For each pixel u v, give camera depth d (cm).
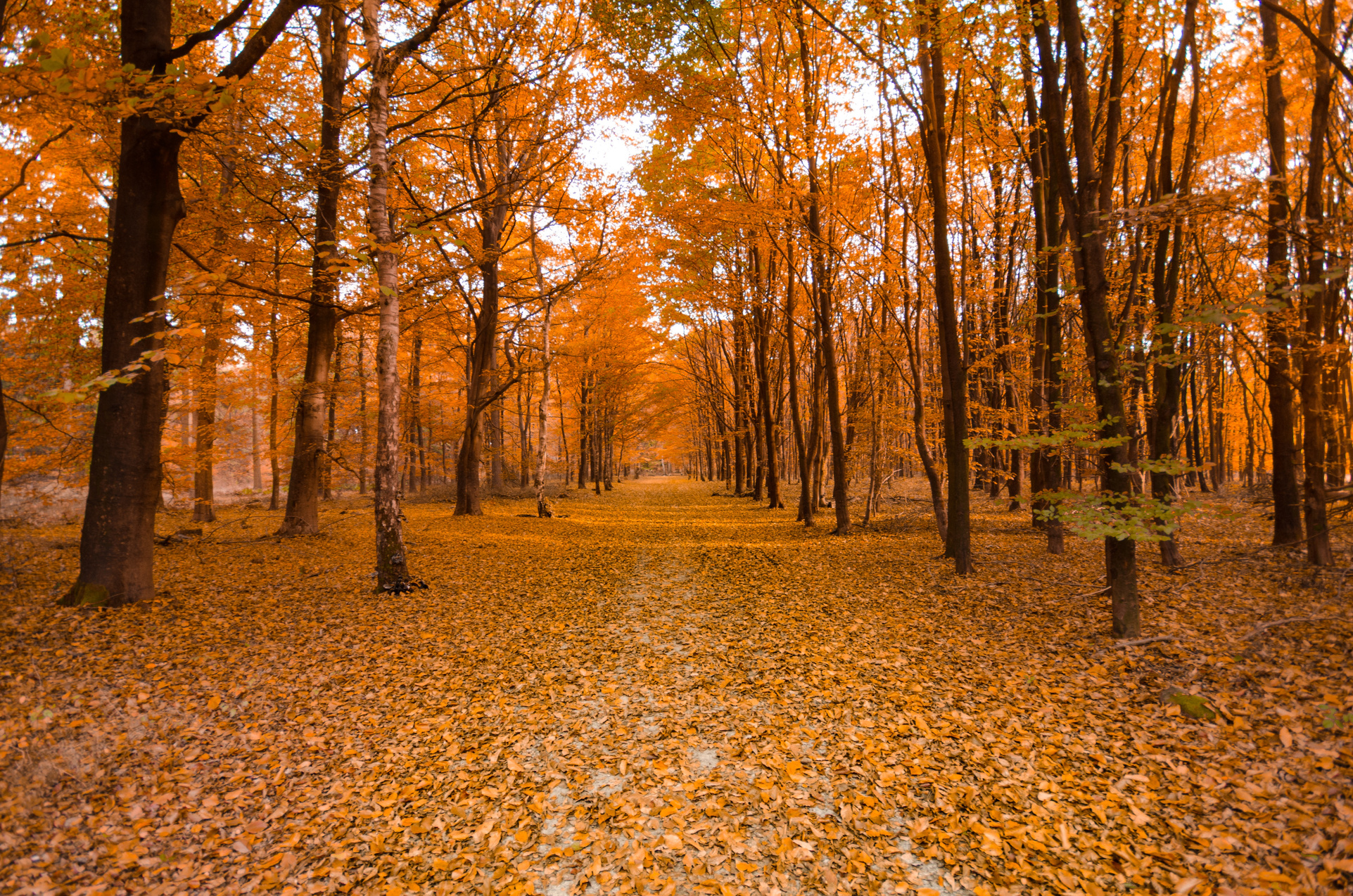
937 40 777
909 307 1181
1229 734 381
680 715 469
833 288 1531
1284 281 452
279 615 677
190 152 970
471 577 948
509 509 2125
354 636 629
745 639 656
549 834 325
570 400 3294
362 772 383
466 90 1205
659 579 993
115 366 653
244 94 909
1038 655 556
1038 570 886
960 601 756
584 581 966
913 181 1260
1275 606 605
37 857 278
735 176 1552
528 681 538
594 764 398
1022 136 1063
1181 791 331
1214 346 726
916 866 291
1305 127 932
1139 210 479
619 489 3950
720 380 2797
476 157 1555
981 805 332
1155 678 475
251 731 421
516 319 1853
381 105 800
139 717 414
